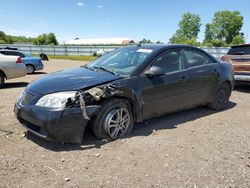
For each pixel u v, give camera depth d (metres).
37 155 3.78
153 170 3.52
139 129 4.91
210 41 79.81
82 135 3.97
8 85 10.10
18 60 9.70
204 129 5.11
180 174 3.46
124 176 3.36
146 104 4.71
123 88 4.31
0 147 3.96
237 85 10.25
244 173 3.55
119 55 5.40
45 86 4.16
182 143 4.38
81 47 42.53
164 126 5.16
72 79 4.33
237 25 82.56
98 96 4.00
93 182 3.21
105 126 4.21
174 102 5.23
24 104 4.09
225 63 6.66
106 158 3.77
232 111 6.51
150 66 4.81
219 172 3.55
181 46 5.55
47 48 44.12
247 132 5.04
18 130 4.60
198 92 5.74
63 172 3.39
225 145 4.40
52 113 3.77
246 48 8.91
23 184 3.13
